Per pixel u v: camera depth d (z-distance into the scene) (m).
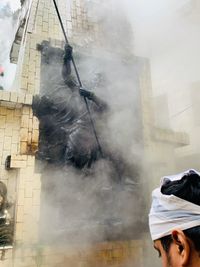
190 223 1.12
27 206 5.47
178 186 1.22
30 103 6.15
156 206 1.28
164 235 1.20
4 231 5.10
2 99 5.86
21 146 5.89
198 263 1.09
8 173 5.71
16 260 5.03
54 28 7.79
